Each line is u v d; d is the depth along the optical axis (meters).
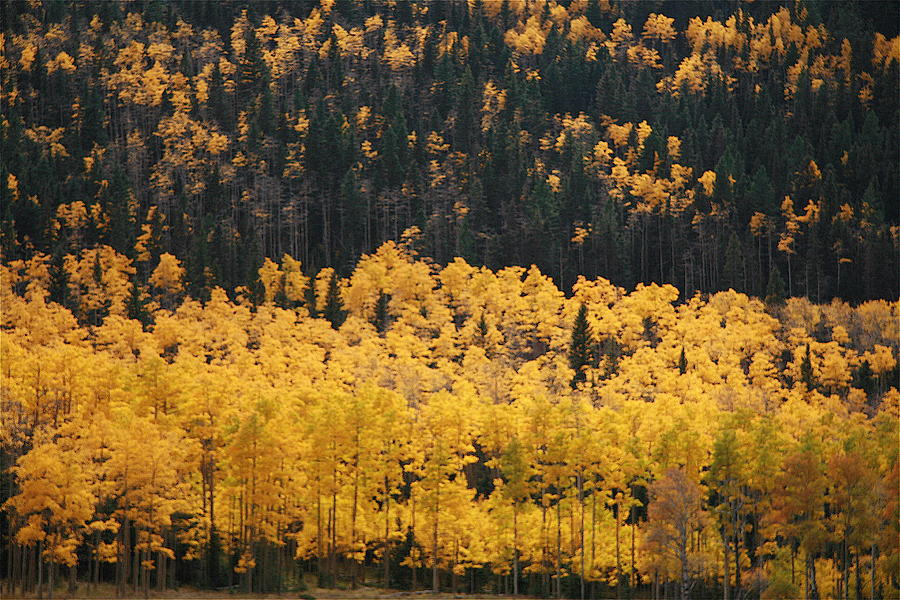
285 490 156.88
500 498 166.50
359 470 164.12
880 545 149.25
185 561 165.25
